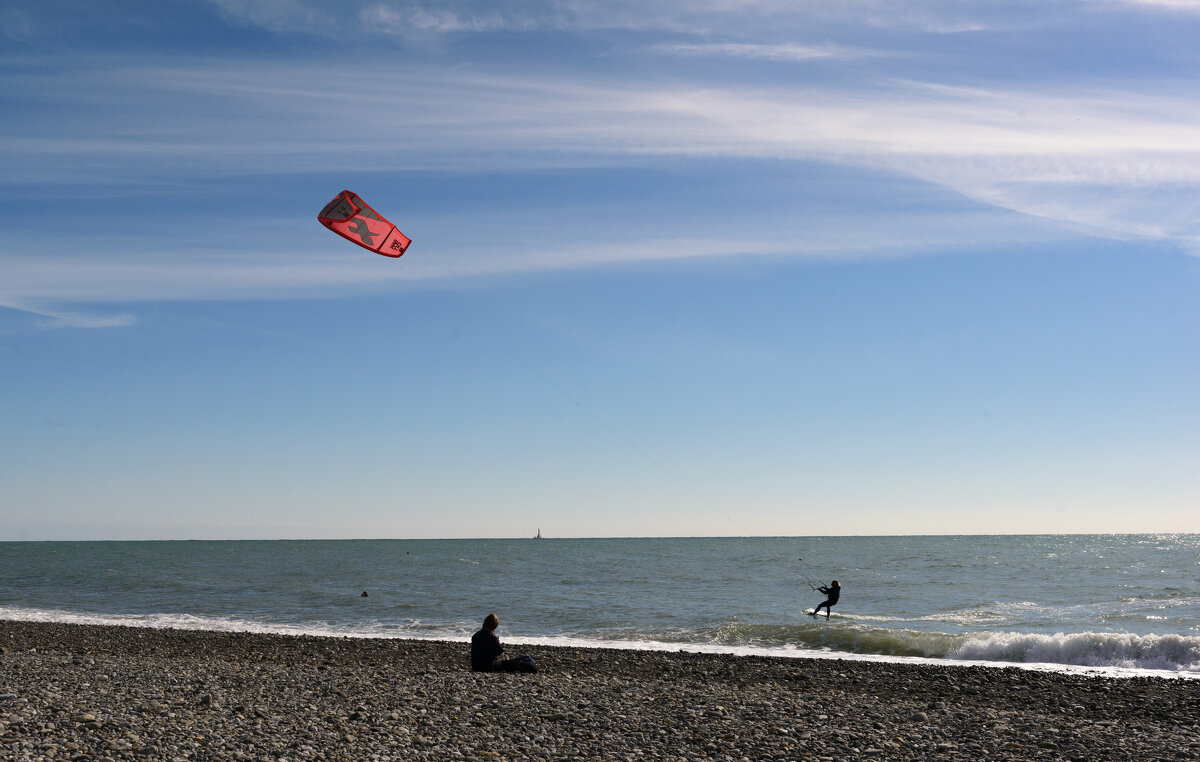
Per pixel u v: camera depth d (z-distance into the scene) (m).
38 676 15.18
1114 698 16.30
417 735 10.71
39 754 8.72
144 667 17.48
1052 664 22.20
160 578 57.22
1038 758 10.48
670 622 31.91
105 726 10.19
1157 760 10.38
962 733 11.87
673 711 13.05
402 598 42.16
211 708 11.92
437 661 21.52
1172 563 72.25
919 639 25.41
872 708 13.93
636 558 90.50
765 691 16.42
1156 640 22.77
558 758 9.88
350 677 16.28
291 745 9.78
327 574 61.34
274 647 24.08
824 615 33.88
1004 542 166.50
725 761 9.98
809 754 10.44
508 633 29.48
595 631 29.69
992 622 31.23
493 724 11.67
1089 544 145.00
